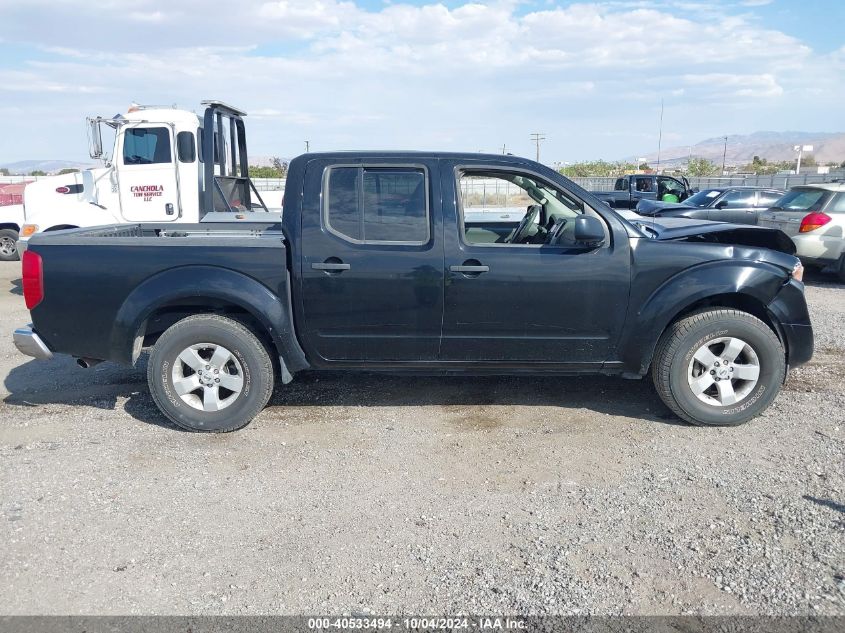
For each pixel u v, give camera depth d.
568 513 3.59
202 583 3.03
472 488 3.90
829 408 5.03
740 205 15.09
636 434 4.64
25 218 10.50
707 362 4.66
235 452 4.42
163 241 4.58
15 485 3.94
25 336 4.67
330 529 3.47
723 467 4.09
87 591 2.97
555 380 5.80
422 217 4.60
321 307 4.61
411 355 4.73
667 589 2.93
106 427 4.84
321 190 4.60
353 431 4.76
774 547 3.21
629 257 4.57
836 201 10.78
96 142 10.30
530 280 4.55
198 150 10.45
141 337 4.72
